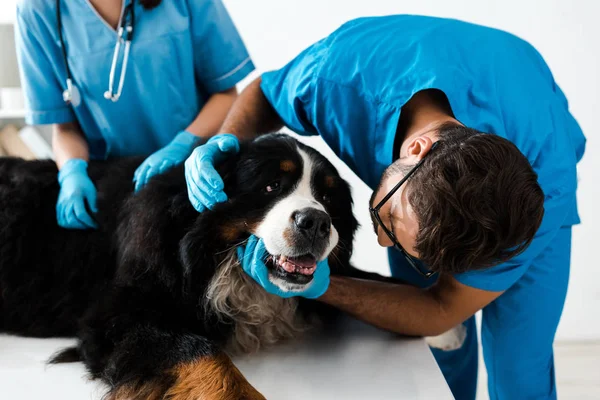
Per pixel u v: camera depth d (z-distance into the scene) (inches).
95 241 63.9
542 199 45.0
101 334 54.1
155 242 57.2
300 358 56.6
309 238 53.8
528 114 57.7
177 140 71.4
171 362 49.8
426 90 58.0
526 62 61.5
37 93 79.1
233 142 59.6
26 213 66.4
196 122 79.4
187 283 57.0
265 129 74.0
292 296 59.9
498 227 43.2
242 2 130.6
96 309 56.9
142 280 57.1
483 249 44.0
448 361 84.1
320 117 64.4
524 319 63.6
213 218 56.6
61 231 66.1
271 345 60.3
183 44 79.0
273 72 72.2
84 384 50.9
